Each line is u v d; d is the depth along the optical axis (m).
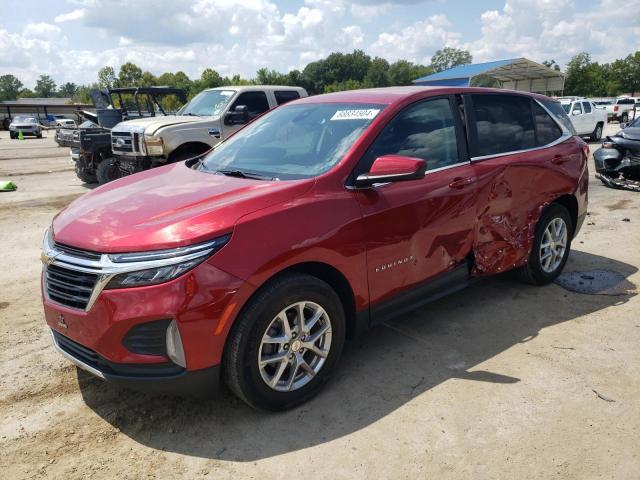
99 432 3.02
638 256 6.04
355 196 3.32
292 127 4.04
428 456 2.78
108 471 2.71
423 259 3.74
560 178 4.86
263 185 3.24
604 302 4.74
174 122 9.72
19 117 37.78
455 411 3.16
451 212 3.87
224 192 3.20
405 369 3.64
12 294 5.15
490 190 4.17
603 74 83.81
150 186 3.57
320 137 3.75
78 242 2.86
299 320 3.10
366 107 3.81
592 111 21.70
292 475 2.66
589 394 3.31
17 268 5.96
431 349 3.92
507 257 4.48
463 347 3.95
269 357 3.02
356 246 3.27
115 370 2.77
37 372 3.67
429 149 3.86
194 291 2.67
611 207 8.47
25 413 3.20
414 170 3.14
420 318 4.46
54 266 2.96
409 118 3.79
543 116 4.98
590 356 3.78
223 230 2.77
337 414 3.14
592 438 2.90
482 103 4.38
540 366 3.65
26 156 21.23
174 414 3.17
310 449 2.85
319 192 3.20
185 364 2.73
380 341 4.06
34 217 8.63
